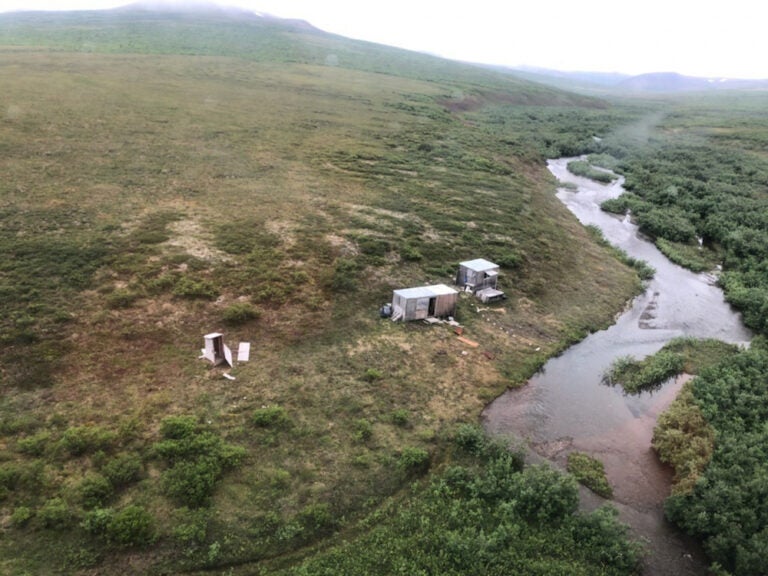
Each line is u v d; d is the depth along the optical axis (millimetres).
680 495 20906
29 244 33562
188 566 17172
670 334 36719
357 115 89062
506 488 20969
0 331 26109
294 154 62781
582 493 21984
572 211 62656
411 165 65625
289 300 32969
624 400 28766
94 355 26219
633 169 81812
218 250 36781
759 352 32250
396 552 18109
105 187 44969
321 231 41875
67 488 19062
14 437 21031
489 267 37594
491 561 17875
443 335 32219
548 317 36594
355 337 30781
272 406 24344
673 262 50312
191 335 28891
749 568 17609
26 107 63312
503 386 28656
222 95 88562
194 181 49500
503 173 68750
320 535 18797
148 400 23906
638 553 18703
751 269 46906
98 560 16859
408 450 22547
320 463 21672
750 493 20547
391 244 41656
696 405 26641
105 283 31391
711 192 68000
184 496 19188
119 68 99312
